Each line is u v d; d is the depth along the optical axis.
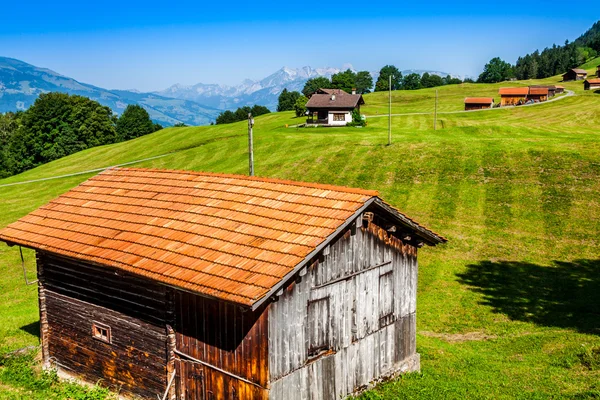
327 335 14.85
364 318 16.16
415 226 17.14
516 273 29.86
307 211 14.96
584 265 30.09
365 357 16.30
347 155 52.72
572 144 47.19
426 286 29.06
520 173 42.62
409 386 16.83
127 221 17.16
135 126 125.94
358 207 14.48
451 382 17.30
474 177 43.34
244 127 92.06
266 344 13.12
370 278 16.34
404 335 17.97
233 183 18.06
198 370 14.75
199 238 14.95
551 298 26.50
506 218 36.69
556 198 38.09
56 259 18.47
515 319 24.34
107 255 15.30
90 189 20.64
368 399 15.77
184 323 14.95
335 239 14.87
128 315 16.34
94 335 17.50
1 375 18.12
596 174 40.44
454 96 143.12
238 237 14.50
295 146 59.69
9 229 18.94
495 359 19.89
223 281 12.67
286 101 176.25
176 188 18.83
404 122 86.88
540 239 33.66
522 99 116.88
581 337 21.03
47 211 19.59
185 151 68.38
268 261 13.02
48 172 74.19
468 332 23.39
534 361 19.28
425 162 47.62
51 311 18.91
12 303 29.03
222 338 14.09
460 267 31.22
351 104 86.06
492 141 51.38
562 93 125.38
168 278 13.43
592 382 16.83
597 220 34.72
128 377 16.53
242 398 13.76
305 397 14.27
